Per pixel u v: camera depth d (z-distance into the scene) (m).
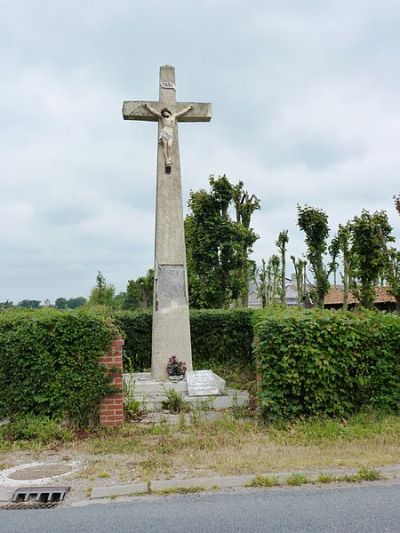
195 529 4.79
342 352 9.02
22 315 9.12
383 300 30.42
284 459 6.81
